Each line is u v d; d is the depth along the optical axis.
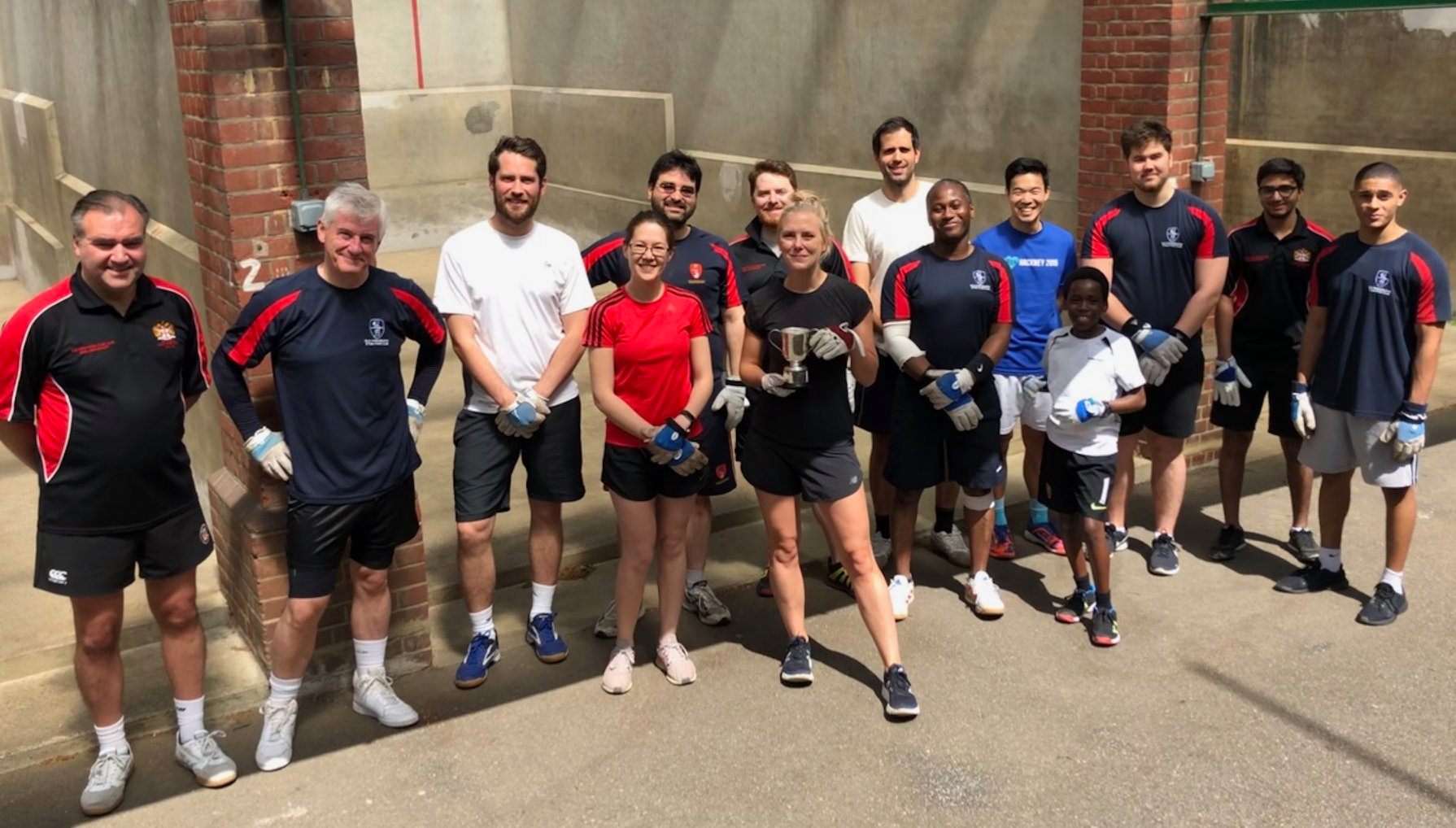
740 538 6.26
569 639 5.23
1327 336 5.20
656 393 4.57
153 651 5.08
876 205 5.75
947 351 5.11
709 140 12.65
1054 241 5.68
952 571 5.86
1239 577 5.68
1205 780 4.09
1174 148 6.73
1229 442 5.82
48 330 3.75
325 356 4.15
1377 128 10.72
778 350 4.44
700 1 12.40
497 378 4.64
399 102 14.92
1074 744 4.33
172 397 4.00
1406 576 5.63
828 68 10.71
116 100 7.00
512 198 4.62
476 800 4.09
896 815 3.95
